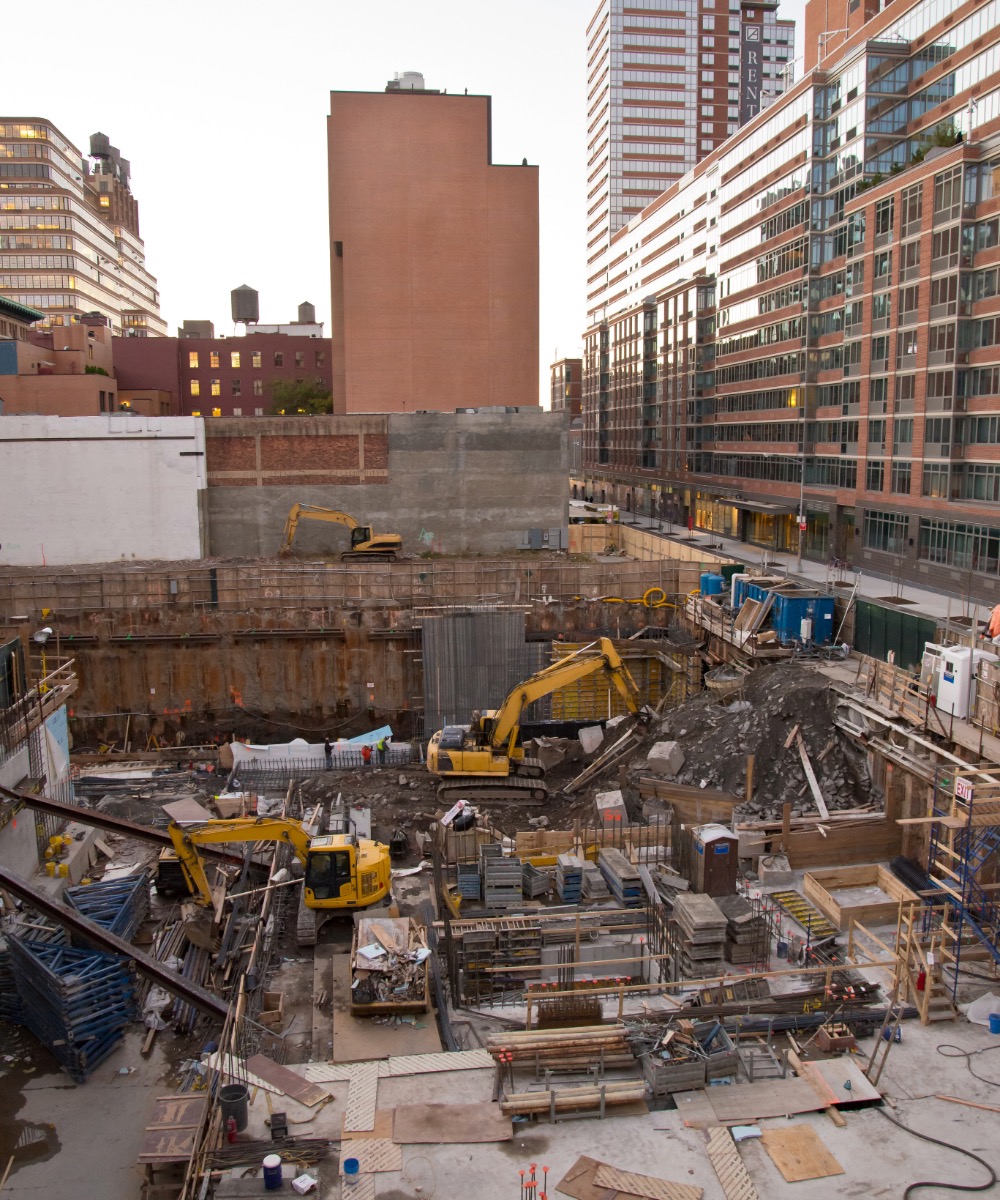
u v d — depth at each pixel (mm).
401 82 93000
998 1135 14828
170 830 25625
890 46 63531
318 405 114000
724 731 33250
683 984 18203
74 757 41469
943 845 22625
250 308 146625
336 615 48938
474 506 68125
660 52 154750
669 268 121562
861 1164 14180
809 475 73625
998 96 52344
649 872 25781
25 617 47906
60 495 63781
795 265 74750
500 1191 13703
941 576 54875
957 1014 17984
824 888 25312
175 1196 16094
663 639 49625
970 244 52656
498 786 35406
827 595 44562
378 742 41375
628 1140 14703
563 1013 18234
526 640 50531
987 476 51781
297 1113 15430
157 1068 20516
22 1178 17422
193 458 64562
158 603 50031
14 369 90312
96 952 22062
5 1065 20688
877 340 62812
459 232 87562
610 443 136875
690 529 97188
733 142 89188
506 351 88812
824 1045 16891
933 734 28672
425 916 24578
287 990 22266
